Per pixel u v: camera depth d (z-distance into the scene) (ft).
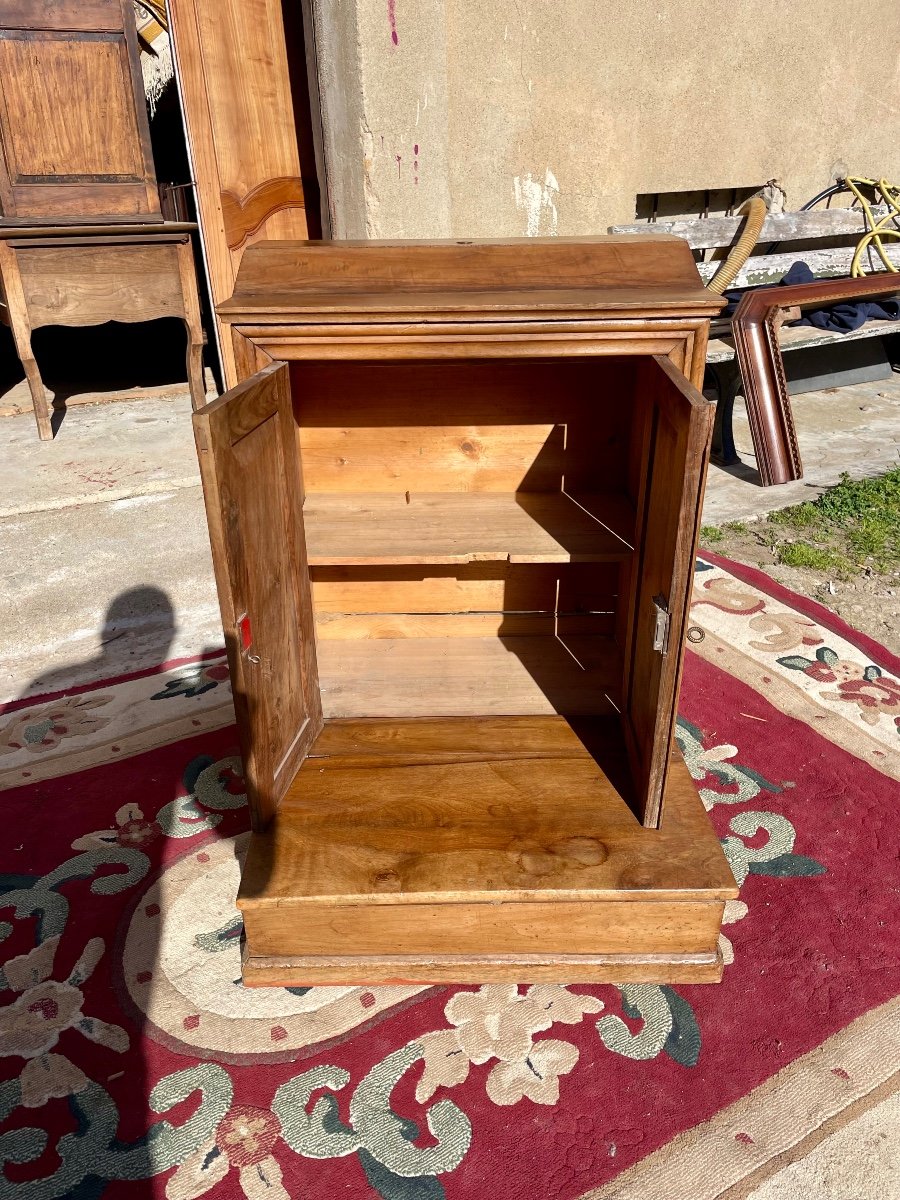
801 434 17.57
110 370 23.52
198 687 10.06
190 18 12.18
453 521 7.62
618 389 7.82
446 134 12.78
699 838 6.61
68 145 15.93
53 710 9.64
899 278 16.75
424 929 6.28
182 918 7.02
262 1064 5.86
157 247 16.99
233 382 7.18
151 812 8.14
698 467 5.14
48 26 15.07
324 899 6.07
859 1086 5.72
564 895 6.08
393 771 7.35
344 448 8.06
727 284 15.24
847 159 18.43
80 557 13.08
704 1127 5.47
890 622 11.23
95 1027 6.11
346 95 11.82
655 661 6.33
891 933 6.83
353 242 7.24
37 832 7.89
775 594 11.71
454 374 7.70
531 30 13.21
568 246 7.01
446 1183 5.18
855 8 16.78
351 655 8.96
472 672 8.69
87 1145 5.36
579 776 7.30
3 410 19.62
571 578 8.95
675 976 6.38
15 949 6.72
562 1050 5.96
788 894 7.18
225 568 5.44
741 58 15.85
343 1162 5.29
